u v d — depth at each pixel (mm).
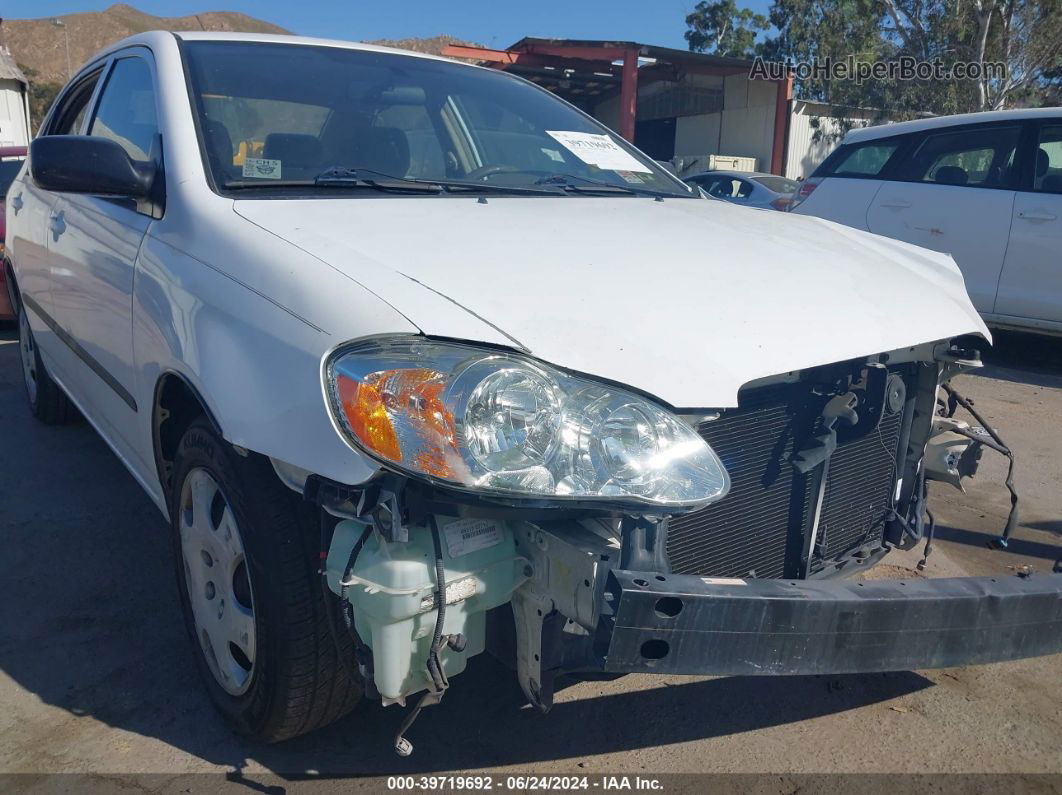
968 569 3262
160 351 2264
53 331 3766
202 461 2146
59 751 2203
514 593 1800
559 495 1626
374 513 1655
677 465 1716
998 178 6617
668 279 2059
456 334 1694
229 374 1897
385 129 2830
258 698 2076
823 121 27047
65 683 2488
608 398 1689
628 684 2549
